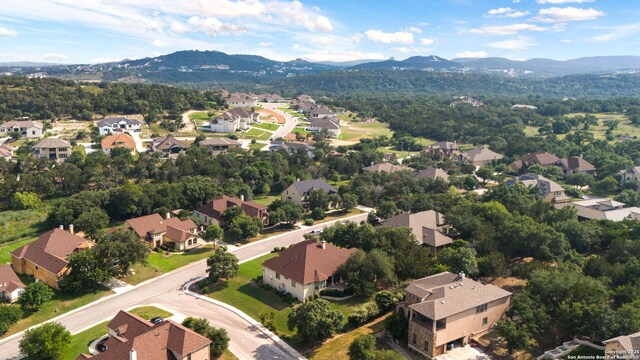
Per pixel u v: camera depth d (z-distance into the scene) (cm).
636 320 5859
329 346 6388
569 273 7088
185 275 9000
